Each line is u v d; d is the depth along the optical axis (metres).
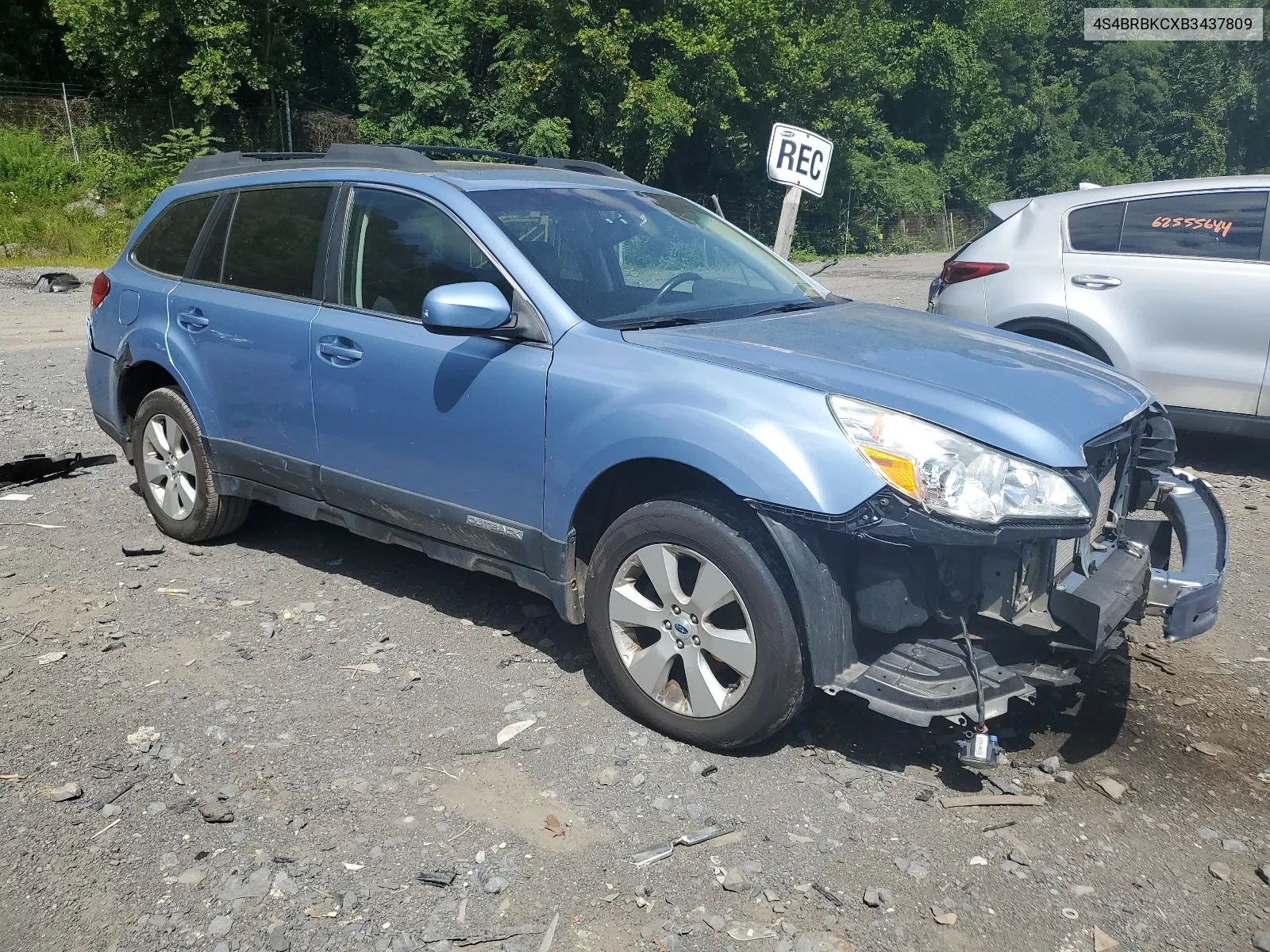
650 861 2.87
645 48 29.22
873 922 2.66
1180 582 3.43
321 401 4.32
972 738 3.05
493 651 4.12
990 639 3.21
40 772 3.24
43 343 11.57
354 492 4.28
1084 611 3.03
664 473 3.50
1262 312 6.19
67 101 28.84
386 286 4.18
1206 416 6.46
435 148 4.71
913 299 15.98
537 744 3.46
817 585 3.11
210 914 2.64
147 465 5.27
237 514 5.11
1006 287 6.97
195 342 4.86
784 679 3.20
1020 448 3.01
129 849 2.88
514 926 2.62
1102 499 3.50
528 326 3.71
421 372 3.95
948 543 2.94
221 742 3.43
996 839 3.01
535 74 27.33
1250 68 66.06
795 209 7.55
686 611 3.39
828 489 3.04
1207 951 2.59
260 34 27.67
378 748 3.42
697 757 3.39
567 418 3.54
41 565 4.93
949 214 44.44
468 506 3.90
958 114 49.56
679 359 3.41
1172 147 64.06
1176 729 3.65
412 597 4.63
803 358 3.41
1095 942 2.61
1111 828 3.07
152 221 5.40
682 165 32.06
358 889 2.74
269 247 4.68
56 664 3.95
